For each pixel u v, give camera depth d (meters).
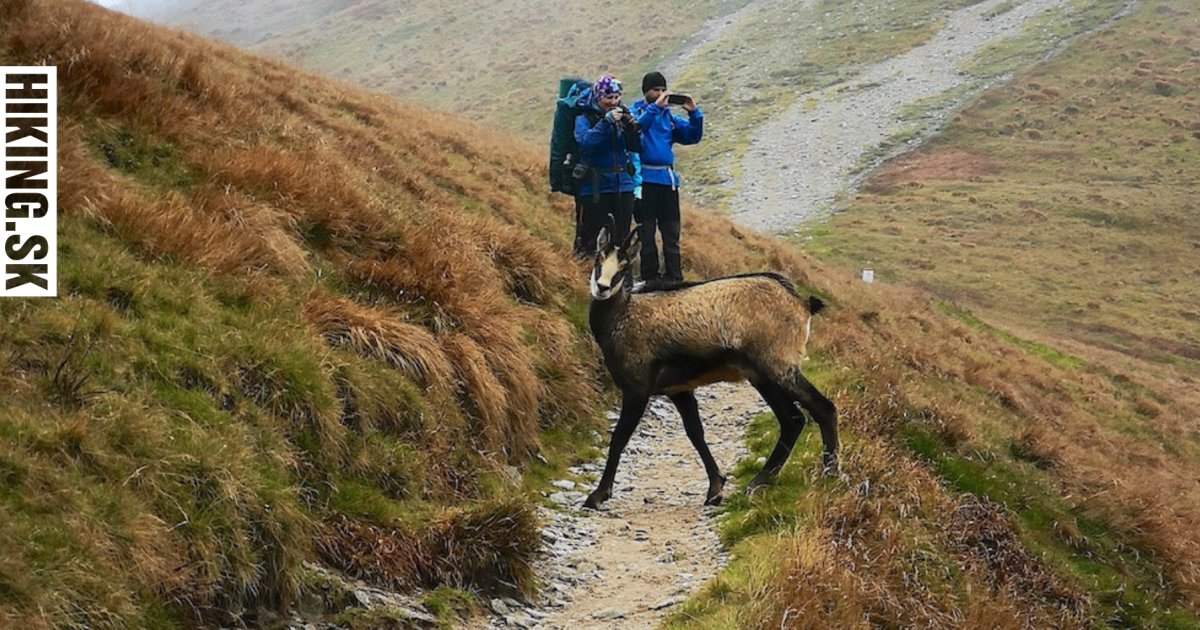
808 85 96.44
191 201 9.51
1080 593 10.93
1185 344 47.88
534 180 20.09
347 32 142.12
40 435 5.71
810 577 7.11
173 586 5.67
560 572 7.95
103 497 5.65
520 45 127.25
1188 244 62.56
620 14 130.75
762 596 6.93
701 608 7.09
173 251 8.35
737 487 9.81
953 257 58.94
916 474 10.39
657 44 116.00
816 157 79.81
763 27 114.94
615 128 12.81
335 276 10.06
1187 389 37.69
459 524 7.48
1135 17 100.88
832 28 110.88
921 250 59.91
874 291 31.08
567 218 18.89
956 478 11.74
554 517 9.08
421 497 8.12
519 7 141.00
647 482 10.47
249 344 7.70
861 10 114.94
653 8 130.38
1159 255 61.22
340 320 9.10
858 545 8.07
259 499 6.45
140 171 9.77
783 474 9.28
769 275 9.34
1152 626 11.09
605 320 9.19
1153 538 12.80
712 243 23.70
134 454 6.08
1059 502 12.82
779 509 8.62
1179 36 96.19
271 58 22.05
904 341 23.19
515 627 7.04
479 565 7.38
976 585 9.09
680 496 9.95
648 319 9.09
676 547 8.52
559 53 121.00
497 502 7.74
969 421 14.03
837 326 19.80
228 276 8.48
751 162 79.69
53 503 5.41
